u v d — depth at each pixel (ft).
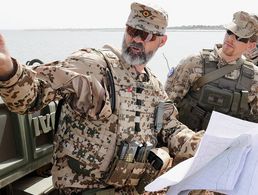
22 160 4.99
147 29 5.12
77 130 4.95
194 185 2.93
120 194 5.32
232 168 2.86
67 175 5.01
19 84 3.72
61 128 5.14
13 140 4.94
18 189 5.43
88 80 4.47
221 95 7.89
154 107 5.51
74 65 4.71
